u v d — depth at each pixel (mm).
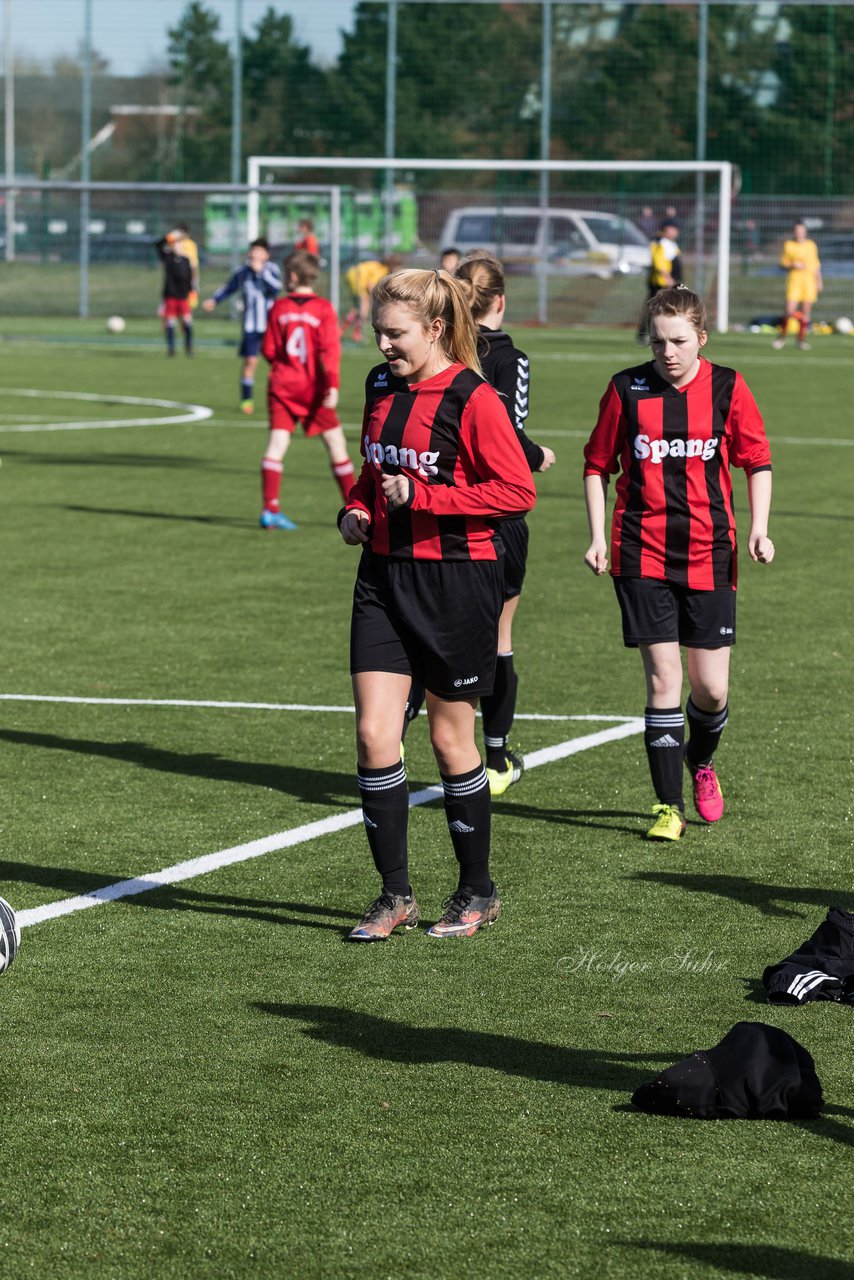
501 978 10055
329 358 27938
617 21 91938
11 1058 8867
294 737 15883
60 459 38438
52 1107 8281
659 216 89438
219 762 15031
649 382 12789
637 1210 7270
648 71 91938
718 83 91625
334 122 94562
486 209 89625
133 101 97312
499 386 13500
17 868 12102
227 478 35562
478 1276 6750
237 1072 8695
